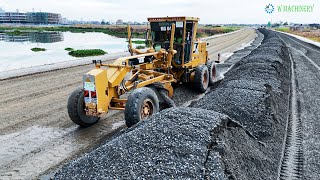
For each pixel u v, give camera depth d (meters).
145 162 3.58
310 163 4.64
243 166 4.02
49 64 15.34
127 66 6.25
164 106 7.01
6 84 10.66
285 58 16.11
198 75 8.84
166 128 4.32
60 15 165.50
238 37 45.12
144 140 4.07
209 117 4.73
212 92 7.69
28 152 5.15
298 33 64.62
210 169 3.47
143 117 5.79
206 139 4.02
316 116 6.86
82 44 35.12
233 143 4.36
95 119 6.51
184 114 4.89
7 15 142.25
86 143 5.53
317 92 9.09
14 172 4.48
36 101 8.45
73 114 6.01
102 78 5.62
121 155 3.79
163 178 3.29
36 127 6.39
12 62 17.28
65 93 9.41
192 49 8.77
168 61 7.73
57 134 5.99
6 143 5.54
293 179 4.22
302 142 5.43
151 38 8.56
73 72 13.30
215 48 25.50
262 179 4.03
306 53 20.73
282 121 6.39
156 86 6.78
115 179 3.34
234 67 13.77
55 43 35.84
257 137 5.34
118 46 32.56
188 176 3.32
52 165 4.70
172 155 3.69
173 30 7.54
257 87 7.70
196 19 8.62
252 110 6.07
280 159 4.78
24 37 45.12
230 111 5.95
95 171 3.55
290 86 9.91
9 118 6.97
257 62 12.16
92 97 5.58
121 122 6.71
